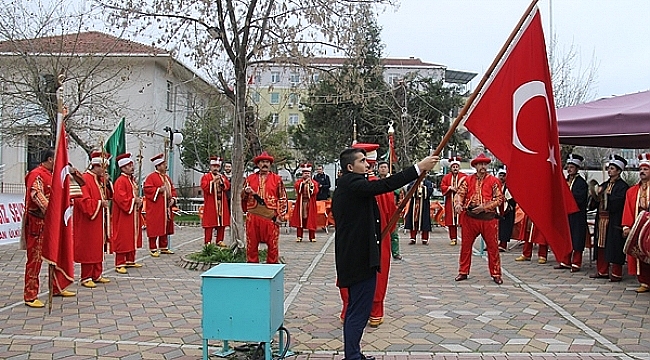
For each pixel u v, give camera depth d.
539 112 5.46
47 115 20.44
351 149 5.43
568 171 11.17
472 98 5.34
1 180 27.09
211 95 19.11
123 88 23.86
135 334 6.49
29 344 6.09
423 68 39.38
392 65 38.88
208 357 5.54
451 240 15.32
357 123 29.31
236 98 11.41
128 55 22.56
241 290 5.07
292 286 9.31
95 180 9.12
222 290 5.10
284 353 5.67
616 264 9.80
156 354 5.79
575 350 6.05
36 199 7.49
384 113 29.27
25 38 19.17
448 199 15.23
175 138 16.38
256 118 15.33
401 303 8.14
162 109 27.22
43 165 7.84
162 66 26.42
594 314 7.61
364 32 11.93
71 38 22.36
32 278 7.72
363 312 5.23
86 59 21.09
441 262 12.10
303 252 13.59
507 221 13.94
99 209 9.05
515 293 8.91
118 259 10.43
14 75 20.19
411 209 15.39
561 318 7.38
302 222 16.06
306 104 25.28
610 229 9.78
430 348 6.08
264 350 5.31
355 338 5.18
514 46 5.48
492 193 9.65
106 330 6.64
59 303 7.95
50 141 21.11
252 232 9.41
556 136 5.45
